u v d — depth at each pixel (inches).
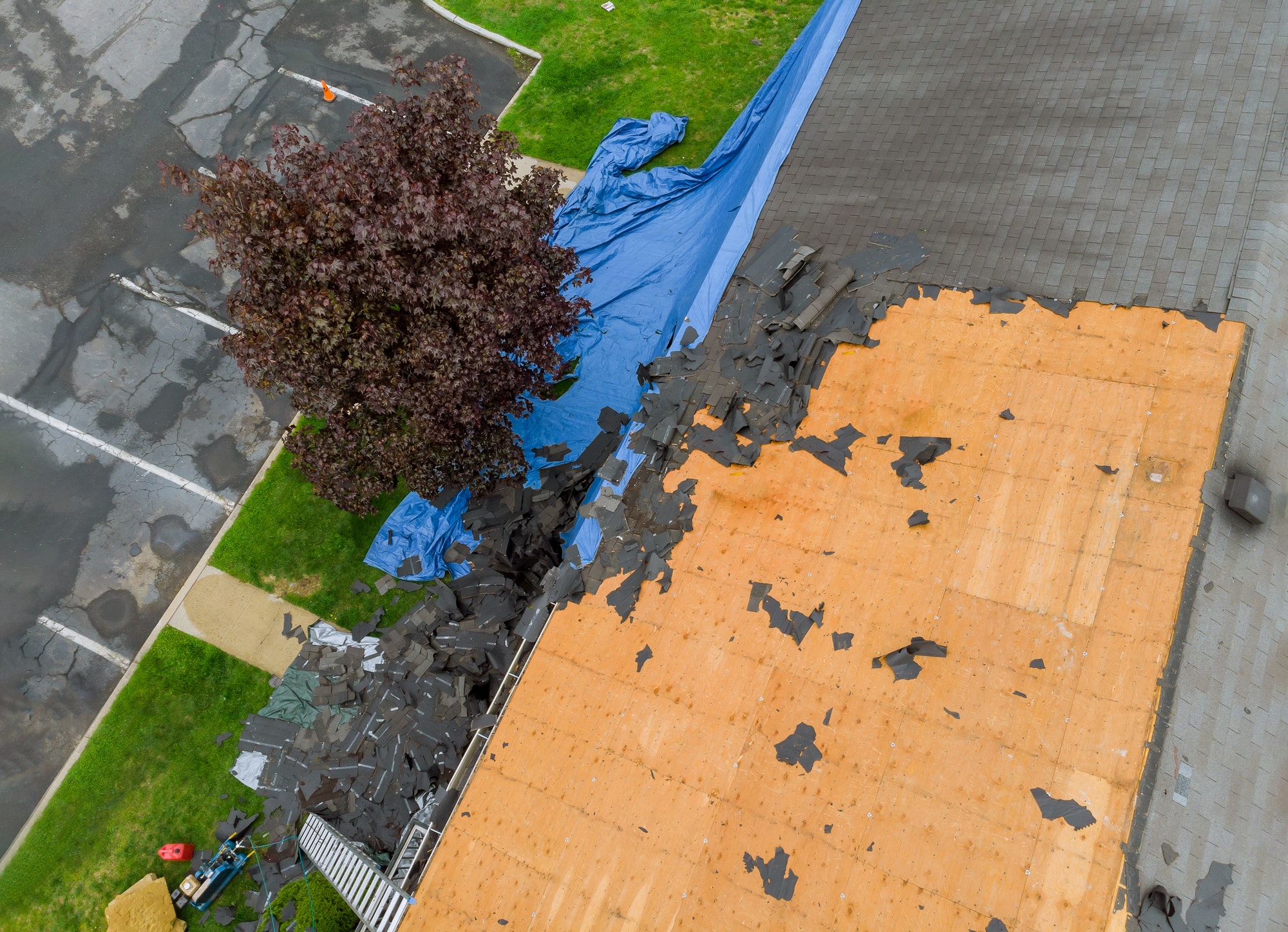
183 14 752.3
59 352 614.9
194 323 621.9
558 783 324.8
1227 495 308.2
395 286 353.1
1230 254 346.9
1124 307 351.9
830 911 281.9
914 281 390.9
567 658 349.4
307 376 376.8
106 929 454.3
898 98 447.8
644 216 618.5
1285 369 333.4
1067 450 331.9
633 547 368.2
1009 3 454.6
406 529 530.6
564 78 712.4
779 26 722.2
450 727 467.5
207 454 580.1
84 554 551.5
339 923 410.6
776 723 315.9
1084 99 408.8
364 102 711.1
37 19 749.9
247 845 461.1
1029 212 388.8
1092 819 271.6
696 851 301.7
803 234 423.8
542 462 535.8
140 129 700.0
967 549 327.0
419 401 388.8
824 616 330.6
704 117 679.1
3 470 576.1
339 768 463.8
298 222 352.8
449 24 749.3
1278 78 380.8
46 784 490.3
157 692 507.5
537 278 394.3
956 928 269.4
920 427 356.8
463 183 375.2
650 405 402.9
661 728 326.0
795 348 388.8
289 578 536.7
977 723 296.7
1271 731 289.7
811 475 361.4
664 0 745.6
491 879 313.4
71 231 658.2
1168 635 289.3
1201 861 267.4
